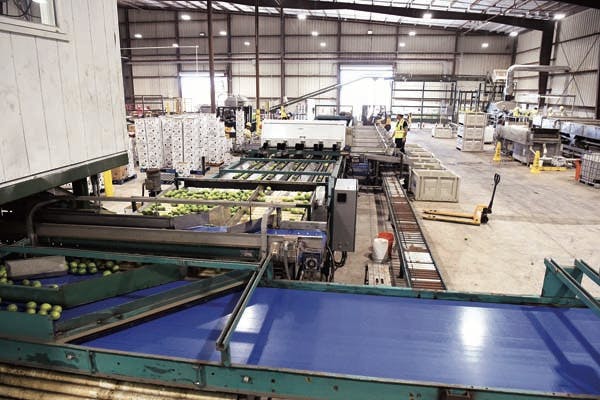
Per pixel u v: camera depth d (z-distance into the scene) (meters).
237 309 2.36
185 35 28.89
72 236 3.30
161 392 2.40
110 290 2.95
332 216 4.94
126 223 3.40
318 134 9.59
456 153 18.14
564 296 2.95
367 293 3.10
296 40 27.97
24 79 2.54
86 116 3.17
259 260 3.24
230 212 4.37
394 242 7.02
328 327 2.66
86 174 3.19
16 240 3.59
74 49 3.00
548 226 8.17
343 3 20.09
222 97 28.34
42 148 2.72
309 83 28.88
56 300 2.72
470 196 10.56
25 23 2.51
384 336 2.56
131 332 2.60
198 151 12.42
